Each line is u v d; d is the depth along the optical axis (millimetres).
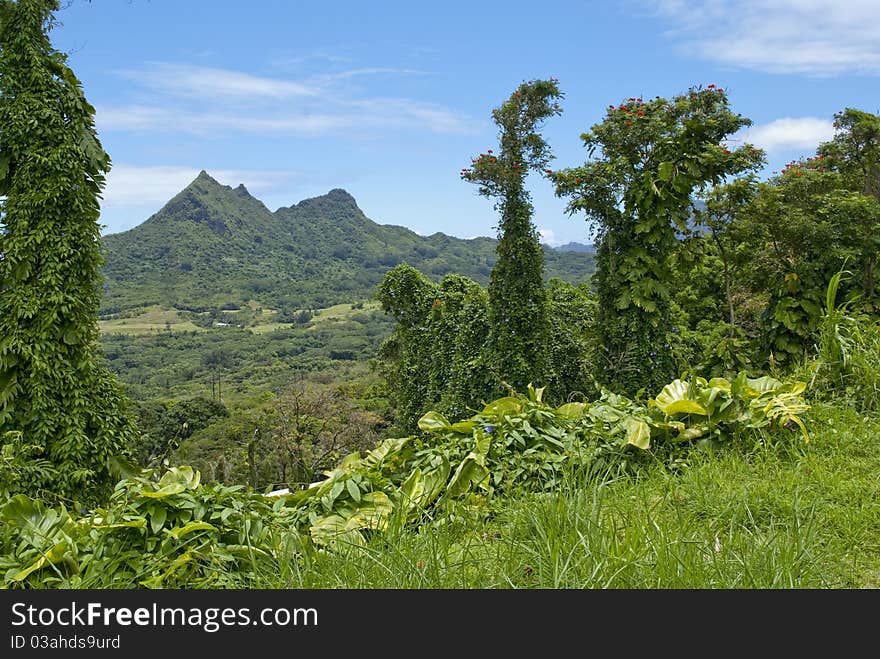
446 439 4293
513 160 11812
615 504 3354
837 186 12422
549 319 14641
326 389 31328
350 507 3541
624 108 10953
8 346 7371
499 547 2830
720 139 10727
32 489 7004
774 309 11227
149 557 2885
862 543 2918
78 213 7656
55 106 7516
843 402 4809
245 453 24422
